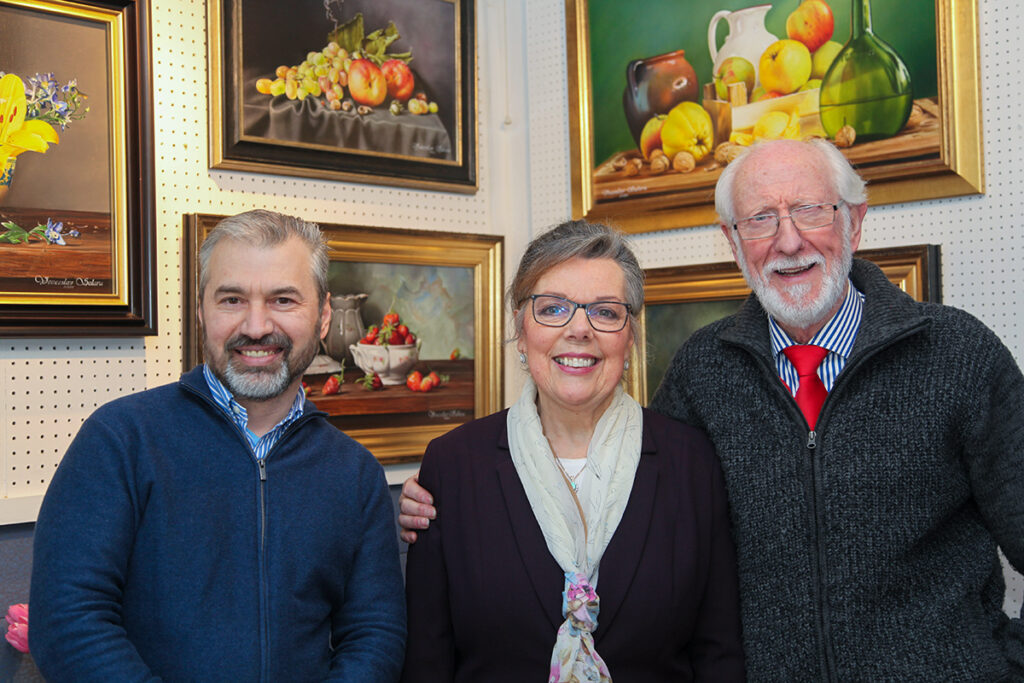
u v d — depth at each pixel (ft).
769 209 4.64
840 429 4.52
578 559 4.42
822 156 4.72
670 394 5.38
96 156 6.36
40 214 6.14
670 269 7.87
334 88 7.71
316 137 7.62
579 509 4.63
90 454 3.95
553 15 8.68
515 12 8.98
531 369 4.66
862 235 7.18
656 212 7.98
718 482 4.85
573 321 4.49
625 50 8.09
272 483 4.27
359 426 7.72
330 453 4.57
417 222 8.37
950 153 6.60
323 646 4.30
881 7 6.83
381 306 7.88
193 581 3.96
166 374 6.90
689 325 7.88
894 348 4.56
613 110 8.19
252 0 7.25
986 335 4.50
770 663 4.51
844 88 7.00
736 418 4.86
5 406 6.22
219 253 4.22
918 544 4.42
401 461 7.91
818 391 4.68
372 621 4.40
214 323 4.20
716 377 5.06
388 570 4.60
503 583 4.44
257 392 4.20
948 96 6.59
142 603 3.93
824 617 4.39
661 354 8.05
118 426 4.05
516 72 9.00
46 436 6.37
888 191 6.90
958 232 6.73
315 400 7.48
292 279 4.22
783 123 7.30
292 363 4.26
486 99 8.90
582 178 8.37
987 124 6.57
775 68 7.31
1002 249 6.52
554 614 4.37
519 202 8.98
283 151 7.44
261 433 4.44
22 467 6.28
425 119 8.27
